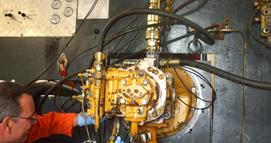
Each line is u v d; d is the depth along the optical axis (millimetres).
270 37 1251
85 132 1365
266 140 1234
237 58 1293
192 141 1280
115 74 1059
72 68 1450
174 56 1346
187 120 1277
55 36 1494
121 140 1113
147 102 1029
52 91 1353
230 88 1283
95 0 1466
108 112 1065
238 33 1304
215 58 1309
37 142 1365
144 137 1094
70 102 1406
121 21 1411
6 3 1557
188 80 1295
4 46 1548
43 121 1262
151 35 1178
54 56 1483
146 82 1034
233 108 1272
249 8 1303
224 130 1269
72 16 1487
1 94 1077
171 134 1287
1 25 1558
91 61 1332
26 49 1521
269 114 1244
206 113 1283
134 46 1389
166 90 1061
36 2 1537
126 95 1039
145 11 1121
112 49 1407
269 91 1252
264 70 1265
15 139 1113
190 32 1314
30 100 1146
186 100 1264
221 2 1332
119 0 1436
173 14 1126
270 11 1257
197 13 1346
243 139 1251
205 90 1290
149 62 1139
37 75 1494
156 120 1090
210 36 1227
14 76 1521
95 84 1043
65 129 1261
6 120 1070
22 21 1543
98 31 1444
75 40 1466
